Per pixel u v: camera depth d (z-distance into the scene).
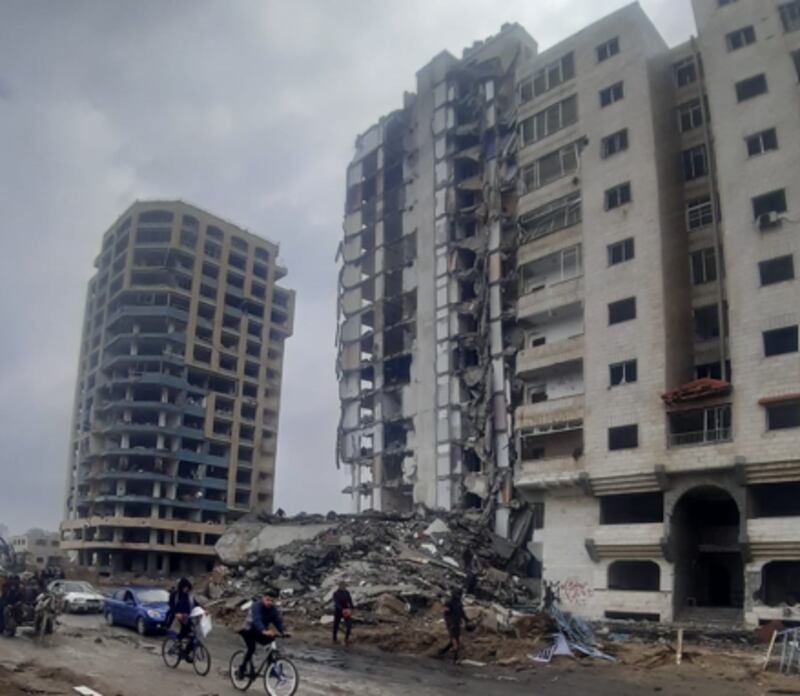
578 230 41.84
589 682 15.97
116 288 90.94
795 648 18.69
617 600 34.03
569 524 37.44
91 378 93.25
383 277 62.06
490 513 47.34
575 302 40.88
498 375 49.78
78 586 31.14
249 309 96.12
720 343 34.16
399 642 21.14
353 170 68.12
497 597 36.12
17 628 22.28
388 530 43.53
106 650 18.27
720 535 34.53
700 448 31.88
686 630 27.83
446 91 59.59
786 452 29.17
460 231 56.91
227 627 27.16
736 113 34.22
